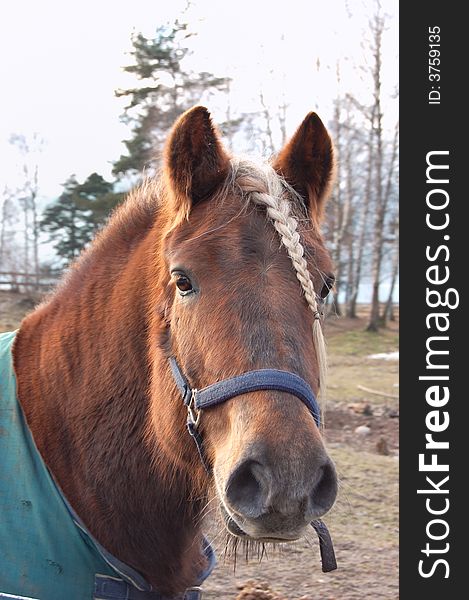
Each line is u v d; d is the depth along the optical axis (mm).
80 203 21609
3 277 31688
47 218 27250
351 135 30922
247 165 2299
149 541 2516
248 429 1869
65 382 2678
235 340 1982
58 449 2615
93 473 2529
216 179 2291
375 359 18359
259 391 1909
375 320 24391
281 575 4617
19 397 2725
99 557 2436
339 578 4598
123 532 2494
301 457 1786
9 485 2486
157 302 2447
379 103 25234
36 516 2432
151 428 2490
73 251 26094
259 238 2113
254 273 2055
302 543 5148
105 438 2547
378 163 25250
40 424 2654
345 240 29938
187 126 2266
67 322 2791
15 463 2525
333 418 10703
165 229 2480
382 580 4586
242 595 4129
